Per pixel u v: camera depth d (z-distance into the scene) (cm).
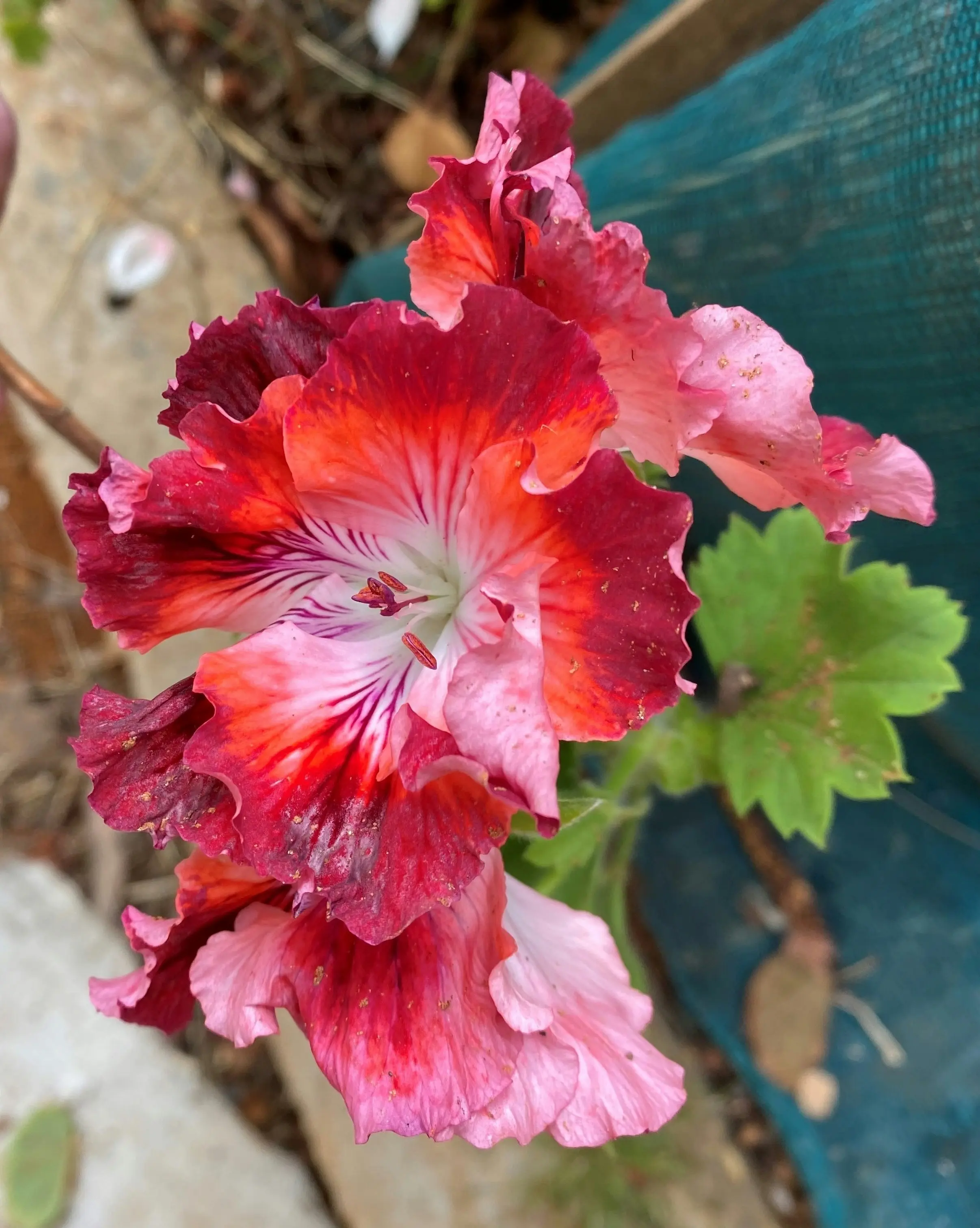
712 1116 19
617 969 8
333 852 7
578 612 6
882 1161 18
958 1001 19
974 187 10
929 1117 18
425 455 7
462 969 7
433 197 7
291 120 22
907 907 19
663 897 20
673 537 6
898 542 14
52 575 21
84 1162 18
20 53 19
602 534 6
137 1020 8
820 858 20
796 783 12
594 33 22
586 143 19
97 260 20
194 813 7
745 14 14
